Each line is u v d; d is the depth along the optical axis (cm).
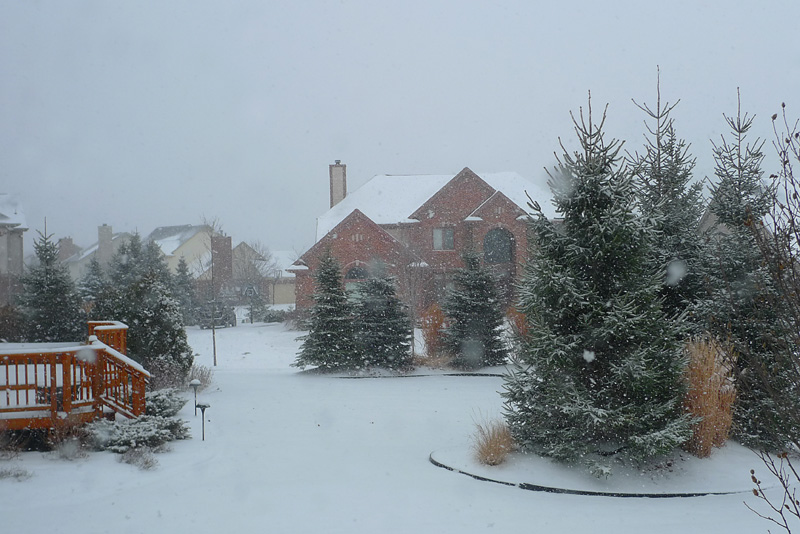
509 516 880
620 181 1141
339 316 2484
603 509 927
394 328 2503
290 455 1189
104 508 855
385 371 2456
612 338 1095
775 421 1125
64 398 1092
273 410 1641
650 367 1059
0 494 880
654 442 1030
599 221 1118
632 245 1118
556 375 1098
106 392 1170
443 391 2023
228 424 1437
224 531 787
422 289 4169
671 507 945
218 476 1032
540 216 1168
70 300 2544
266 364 3014
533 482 1050
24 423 1076
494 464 1121
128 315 1812
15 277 4328
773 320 1173
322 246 4462
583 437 1102
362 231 4478
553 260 1126
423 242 4597
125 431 1119
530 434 1173
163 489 948
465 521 852
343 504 912
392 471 1105
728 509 934
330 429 1428
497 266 4441
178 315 1897
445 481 1054
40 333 2478
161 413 1261
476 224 4481
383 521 842
